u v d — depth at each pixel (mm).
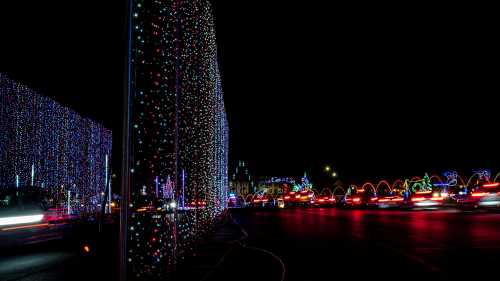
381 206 51031
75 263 10562
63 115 20062
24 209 13086
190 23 8641
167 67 6355
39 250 13070
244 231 19172
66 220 14891
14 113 16016
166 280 6516
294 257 11086
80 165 22000
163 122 6121
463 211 31953
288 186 113750
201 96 10633
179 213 8227
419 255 10820
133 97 4988
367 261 10195
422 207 42938
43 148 18078
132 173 5184
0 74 15195
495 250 11297
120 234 4613
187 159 8367
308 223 25000
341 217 31094
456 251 11305
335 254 11516
